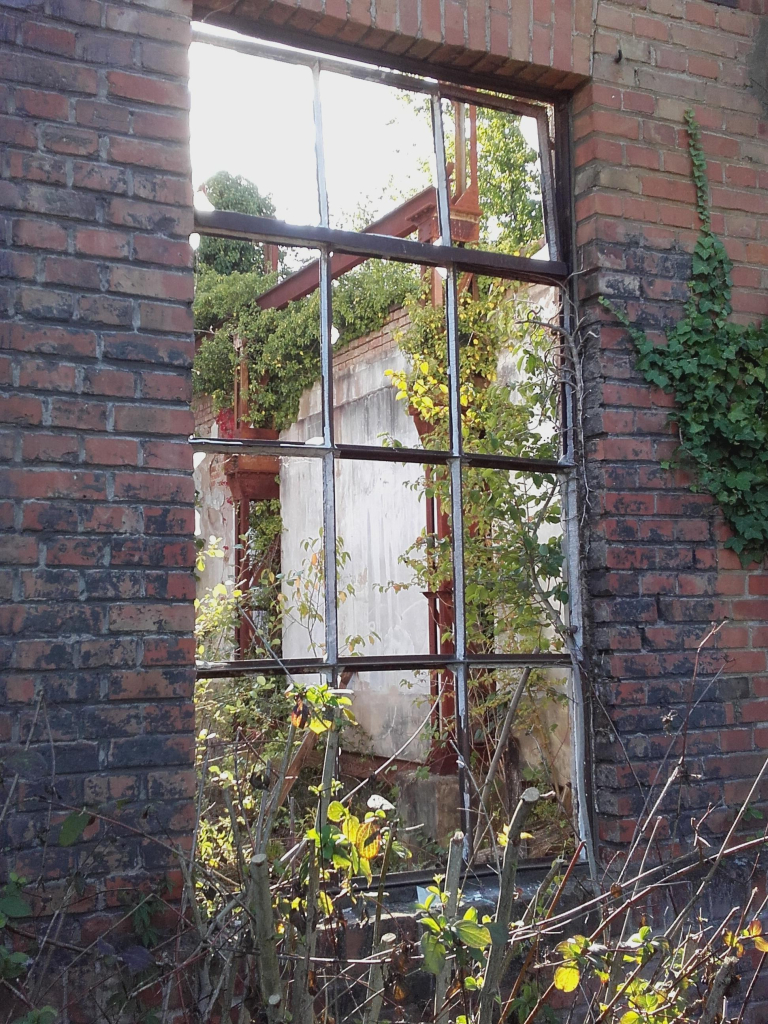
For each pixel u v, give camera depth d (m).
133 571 2.46
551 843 3.78
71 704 2.38
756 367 3.43
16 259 2.41
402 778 5.59
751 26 3.61
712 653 3.30
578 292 3.33
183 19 2.65
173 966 2.29
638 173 3.34
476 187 5.19
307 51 3.07
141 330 2.53
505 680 4.59
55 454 2.41
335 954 2.28
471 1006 2.24
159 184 2.58
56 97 2.48
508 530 3.74
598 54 3.31
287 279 8.72
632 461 3.25
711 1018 2.24
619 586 3.19
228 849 3.11
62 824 2.31
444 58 3.18
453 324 3.23
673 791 3.17
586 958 2.12
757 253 3.53
